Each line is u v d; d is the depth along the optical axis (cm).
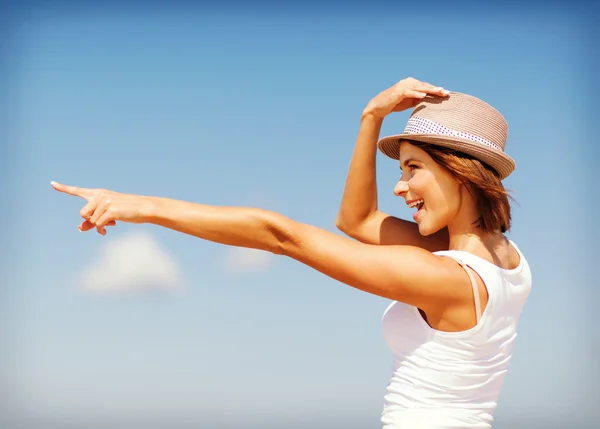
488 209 192
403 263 172
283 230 169
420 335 189
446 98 197
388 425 192
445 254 187
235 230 169
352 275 171
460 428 185
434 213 192
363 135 220
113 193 169
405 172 199
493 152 188
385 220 224
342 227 229
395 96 206
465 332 183
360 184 222
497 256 193
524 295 197
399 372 193
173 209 169
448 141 187
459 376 185
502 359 193
